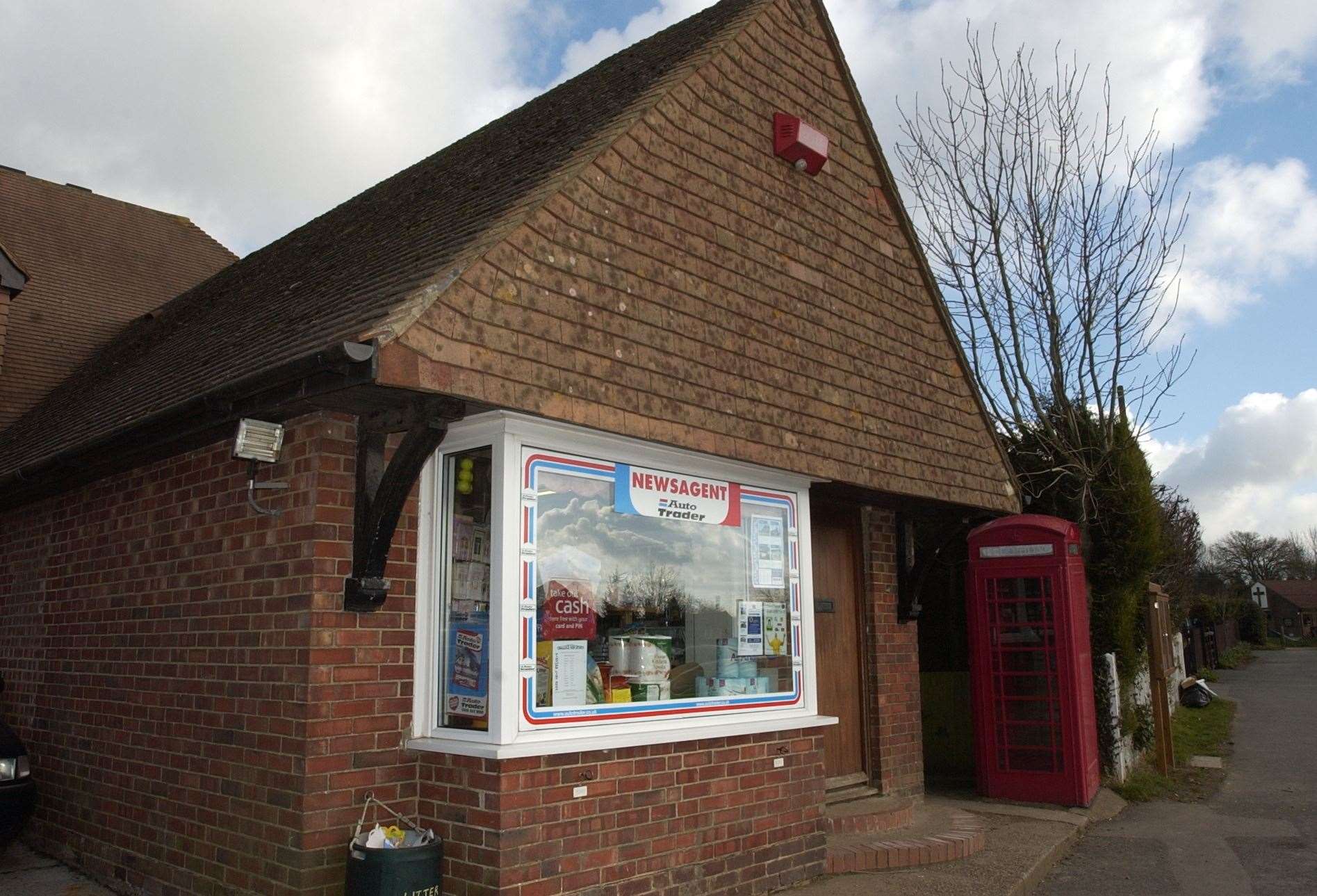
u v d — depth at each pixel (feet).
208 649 18.89
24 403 39.88
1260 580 279.28
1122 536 37.27
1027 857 24.13
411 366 14.85
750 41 24.86
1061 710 30.83
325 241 30.94
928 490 27.50
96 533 23.53
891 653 29.71
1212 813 31.27
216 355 22.86
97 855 21.74
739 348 22.16
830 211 26.58
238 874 17.28
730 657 21.50
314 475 16.81
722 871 20.15
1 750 22.49
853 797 27.43
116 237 52.80
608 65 31.42
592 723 17.98
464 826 16.62
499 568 16.87
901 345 28.22
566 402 17.57
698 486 21.13
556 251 18.17
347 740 16.56
